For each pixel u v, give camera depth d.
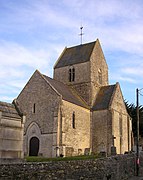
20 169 14.68
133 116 61.50
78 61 51.06
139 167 29.97
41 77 40.97
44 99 39.47
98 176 21.53
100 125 44.69
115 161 24.56
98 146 43.97
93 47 51.97
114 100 46.81
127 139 49.88
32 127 39.50
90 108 46.75
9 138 17.72
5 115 17.83
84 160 20.48
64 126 37.78
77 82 50.03
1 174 13.62
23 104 41.44
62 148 36.31
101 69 53.25
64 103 38.97
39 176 15.79
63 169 17.86
